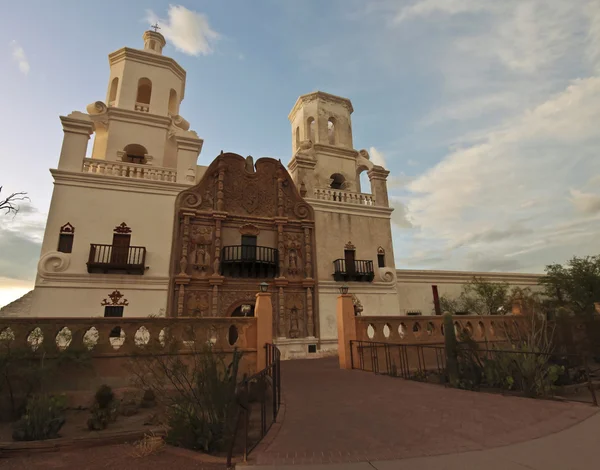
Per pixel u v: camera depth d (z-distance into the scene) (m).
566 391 8.84
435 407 6.95
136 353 8.71
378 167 25.47
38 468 4.79
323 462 4.39
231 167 20.94
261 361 10.50
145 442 5.48
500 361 8.91
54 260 15.84
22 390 7.74
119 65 24.12
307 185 23.05
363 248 22.86
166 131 23.20
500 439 5.05
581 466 4.05
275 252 20.16
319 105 28.17
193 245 18.78
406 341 13.58
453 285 27.14
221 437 5.39
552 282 24.81
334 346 20.08
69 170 17.36
